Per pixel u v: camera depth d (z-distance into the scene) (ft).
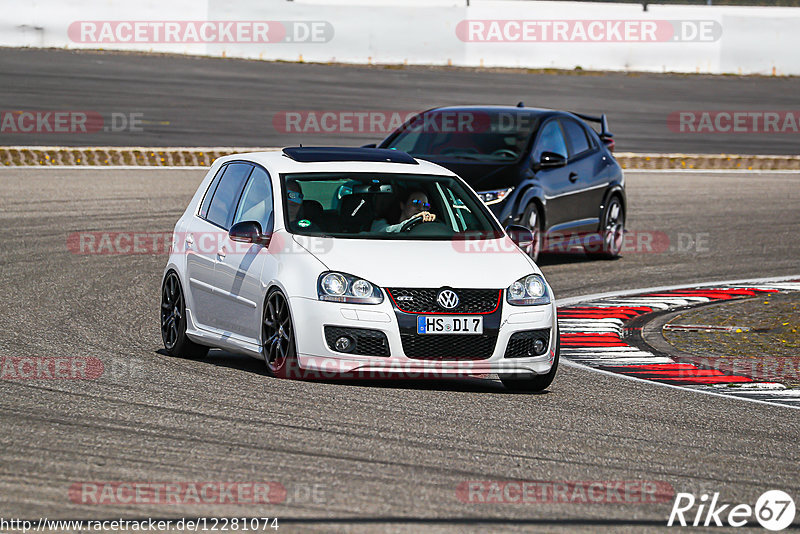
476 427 83.30
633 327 136.98
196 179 244.63
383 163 111.45
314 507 63.16
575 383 104.63
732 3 510.58
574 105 371.15
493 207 159.84
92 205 211.61
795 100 412.57
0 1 418.31
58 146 268.00
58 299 140.15
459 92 382.42
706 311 146.10
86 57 407.44
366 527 59.98
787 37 474.08
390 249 98.89
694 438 83.76
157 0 433.07
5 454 72.02
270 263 99.55
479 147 171.53
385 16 449.89
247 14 440.45
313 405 87.76
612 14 464.65
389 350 92.99
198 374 99.35
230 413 84.17
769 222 226.79
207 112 323.98
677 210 237.04
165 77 378.32
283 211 102.27
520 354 96.17
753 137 348.38
